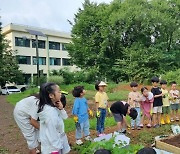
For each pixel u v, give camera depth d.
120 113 6.99
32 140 4.98
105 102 7.13
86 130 6.52
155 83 7.97
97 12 30.25
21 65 43.22
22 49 43.38
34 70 45.06
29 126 4.93
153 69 25.84
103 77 29.02
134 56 26.11
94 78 28.59
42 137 3.72
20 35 42.94
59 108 3.94
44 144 3.68
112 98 14.97
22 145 6.75
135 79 24.89
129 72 25.52
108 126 8.23
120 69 26.94
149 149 3.12
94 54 29.06
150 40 29.28
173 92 8.55
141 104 7.89
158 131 7.25
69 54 31.44
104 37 28.16
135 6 28.33
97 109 6.99
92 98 15.85
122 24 28.42
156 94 7.86
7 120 10.48
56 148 3.64
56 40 48.44
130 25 28.00
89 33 30.53
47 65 46.84
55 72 29.03
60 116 4.00
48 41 47.09
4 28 43.38
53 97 3.81
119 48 29.33
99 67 29.19
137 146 4.71
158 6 28.89
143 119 8.06
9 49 39.66
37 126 4.73
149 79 23.84
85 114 6.44
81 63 30.83
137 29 28.72
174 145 5.37
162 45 28.20
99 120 7.04
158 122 8.01
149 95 7.71
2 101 18.12
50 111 3.69
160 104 7.91
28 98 4.93
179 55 28.45
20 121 4.91
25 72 43.66
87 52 29.33
